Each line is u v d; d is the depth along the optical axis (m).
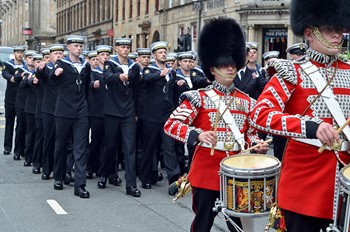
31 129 22.91
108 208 16.09
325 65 7.94
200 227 10.52
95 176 21.39
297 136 7.46
